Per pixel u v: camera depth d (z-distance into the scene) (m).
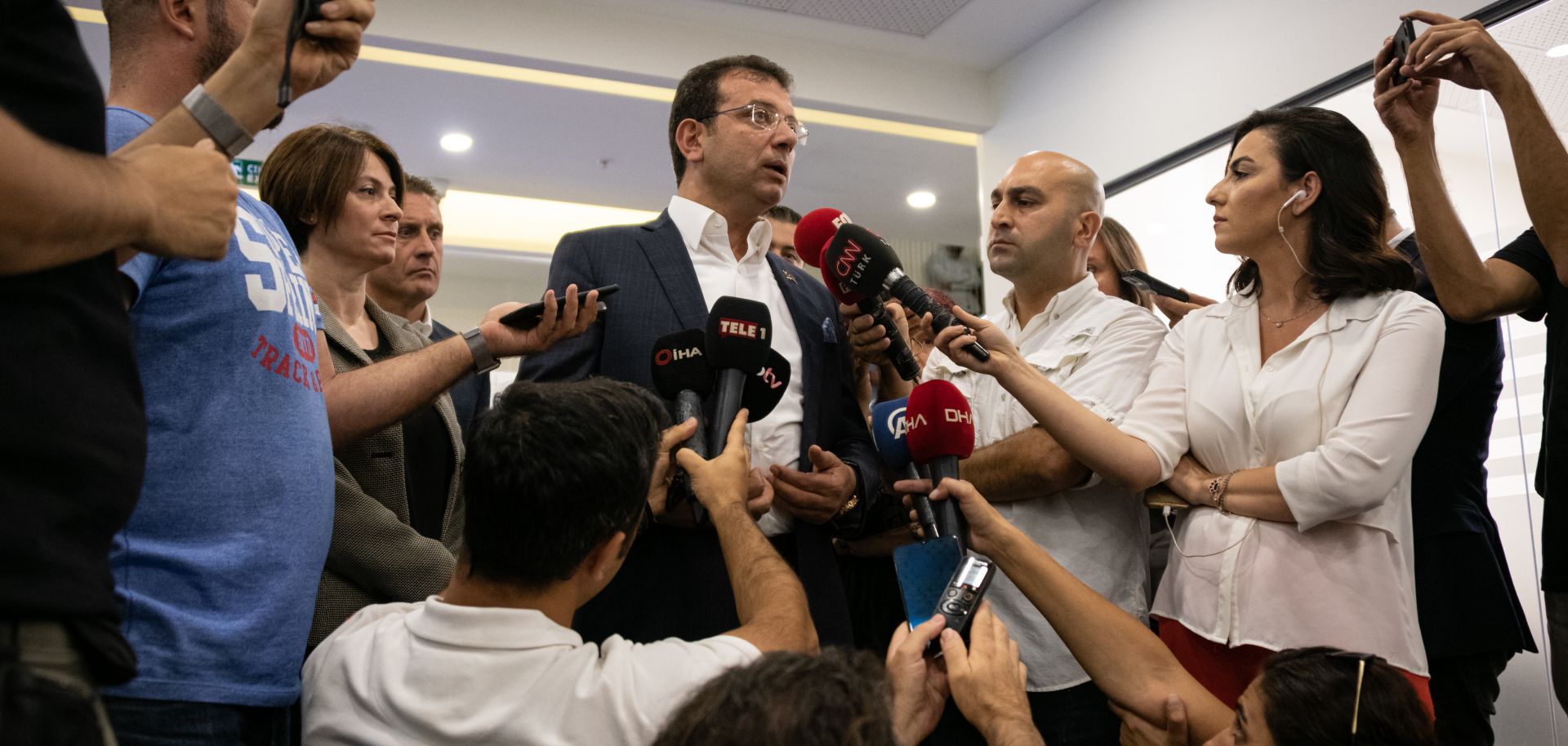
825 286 2.38
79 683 0.85
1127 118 5.50
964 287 8.59
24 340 0.85
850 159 7.02
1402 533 2.00
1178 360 2.23
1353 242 2.07
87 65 0.94
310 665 1.42
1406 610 1.93
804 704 0.79
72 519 0.86
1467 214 3.87
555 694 1.30
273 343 1.46
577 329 1.83
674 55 5.73
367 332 2.58
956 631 1.58
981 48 6.21
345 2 1.26
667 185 7.36
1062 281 2.61
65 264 0.87
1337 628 1.88
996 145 6.41
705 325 2.06
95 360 0.92
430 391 1.73
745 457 1.73
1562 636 2.07
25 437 0.84
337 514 2.01
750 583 1.55
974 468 2.33
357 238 2.45
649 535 1.96
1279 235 2.13
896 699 1.51
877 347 2.17
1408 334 1.95
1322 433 1.96
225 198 1.01
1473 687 2.42
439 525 2.36
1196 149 5.09
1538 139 2.14
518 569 1.38
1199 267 5.04
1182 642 2.04
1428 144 2.28
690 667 1.33
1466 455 2.48
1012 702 1.51
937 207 7.93
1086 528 2.30
